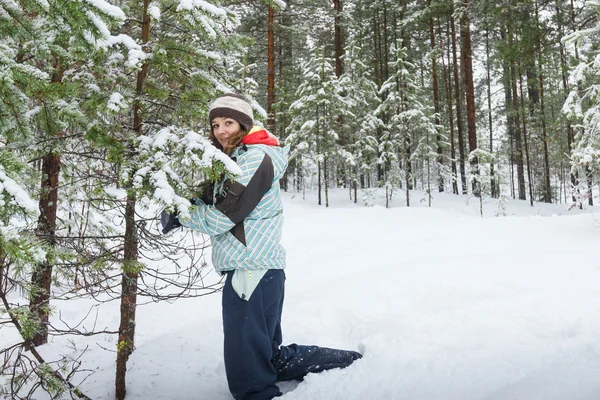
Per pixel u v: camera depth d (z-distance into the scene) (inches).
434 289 151.6
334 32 799.1
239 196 88.4
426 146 682.2
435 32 915.4
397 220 438.6
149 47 103.7
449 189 933.8
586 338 98.7
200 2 98.0
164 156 89.9
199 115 114.0
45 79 72.6
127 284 103.3
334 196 725.9
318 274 244.4
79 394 90.8
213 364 119.6
